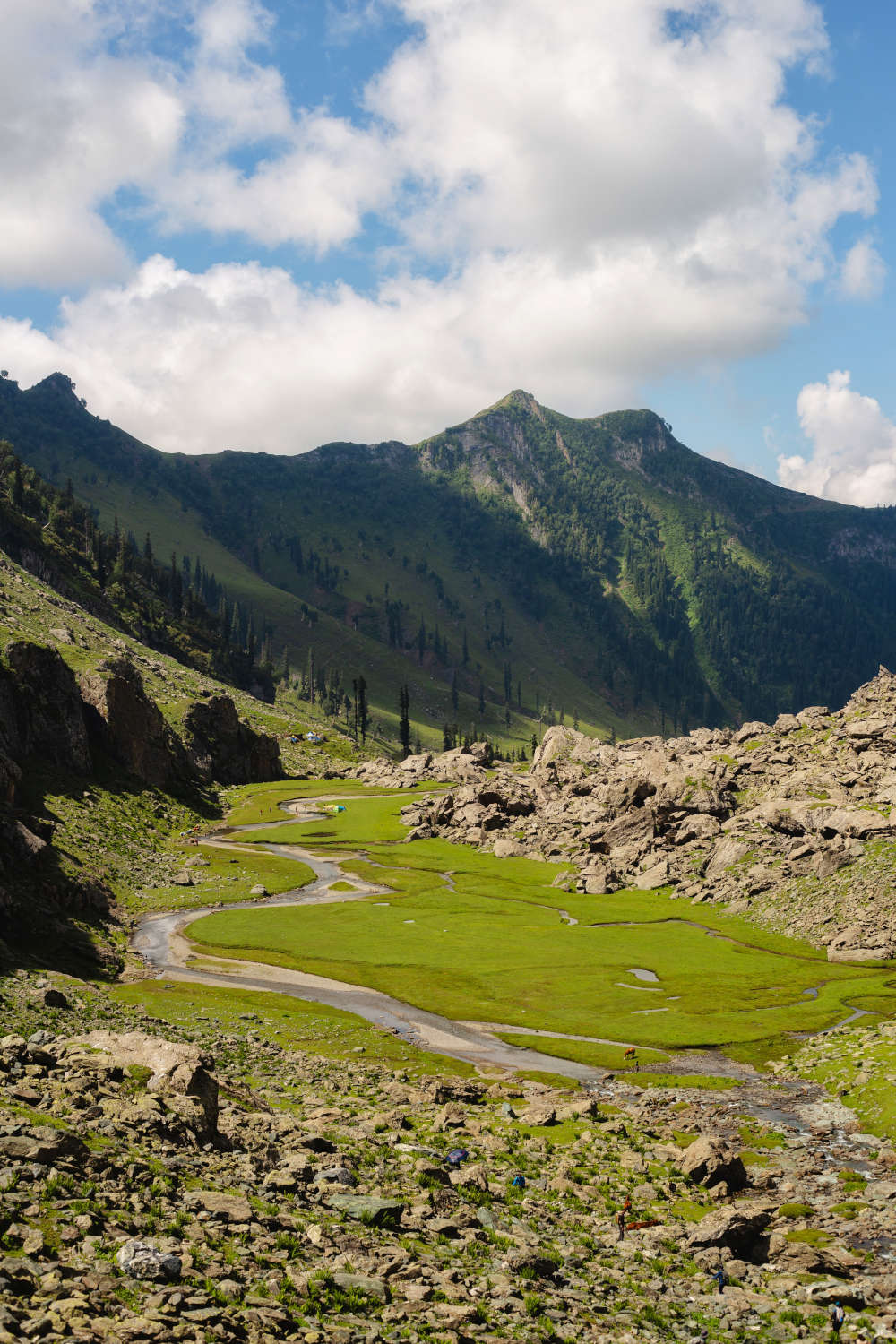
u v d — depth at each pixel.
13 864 102.00
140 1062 36.88
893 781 147.00
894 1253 38.56
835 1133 57.22
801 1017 85.50
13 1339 16.50
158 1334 18.12
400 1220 31.00
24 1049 35.88
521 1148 48.84
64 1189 24.05
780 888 132.50
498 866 166.50
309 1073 61.50
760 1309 31.06
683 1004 90.81
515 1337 23.47
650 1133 56.47
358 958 106.25
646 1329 27.27
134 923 114.25
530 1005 89.94
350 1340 20.56
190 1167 29.17
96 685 182.25
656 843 166.62
